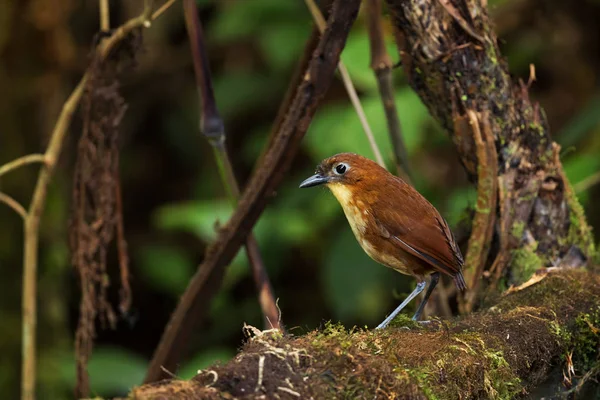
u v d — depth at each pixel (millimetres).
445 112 6684
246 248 6980
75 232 7543
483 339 5387
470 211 6969
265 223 11938
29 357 7734
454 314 7391
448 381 4777
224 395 3844
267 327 6855
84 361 7574
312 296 13453
